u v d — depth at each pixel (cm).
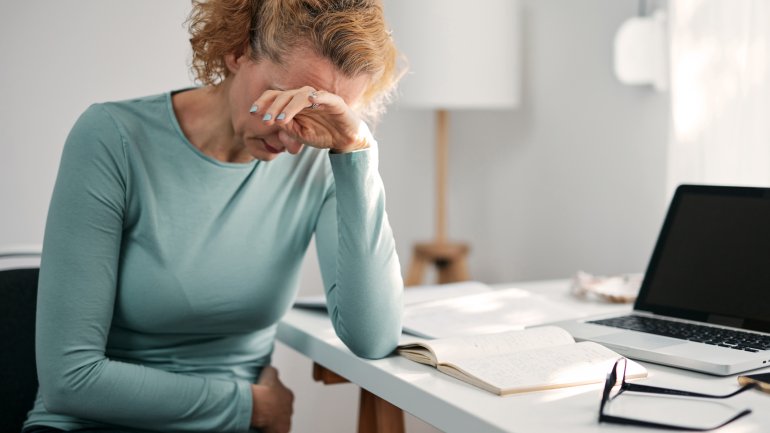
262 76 109
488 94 252
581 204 254
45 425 121
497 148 291
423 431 244
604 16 239
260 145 114
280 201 128
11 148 215
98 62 221
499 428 80
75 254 113
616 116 237
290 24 105
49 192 220
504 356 103
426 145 307
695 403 87
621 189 237
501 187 290
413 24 250
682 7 195
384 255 116
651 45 212
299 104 103
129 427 120
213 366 130
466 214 309
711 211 130
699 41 192
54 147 219
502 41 253
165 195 120
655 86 217
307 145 120
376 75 113
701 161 194
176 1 228
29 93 215
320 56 106
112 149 117
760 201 125
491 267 299
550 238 269
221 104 120
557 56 260
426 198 309
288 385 249
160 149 120
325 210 130
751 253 122
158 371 119
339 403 257
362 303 112
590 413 84
